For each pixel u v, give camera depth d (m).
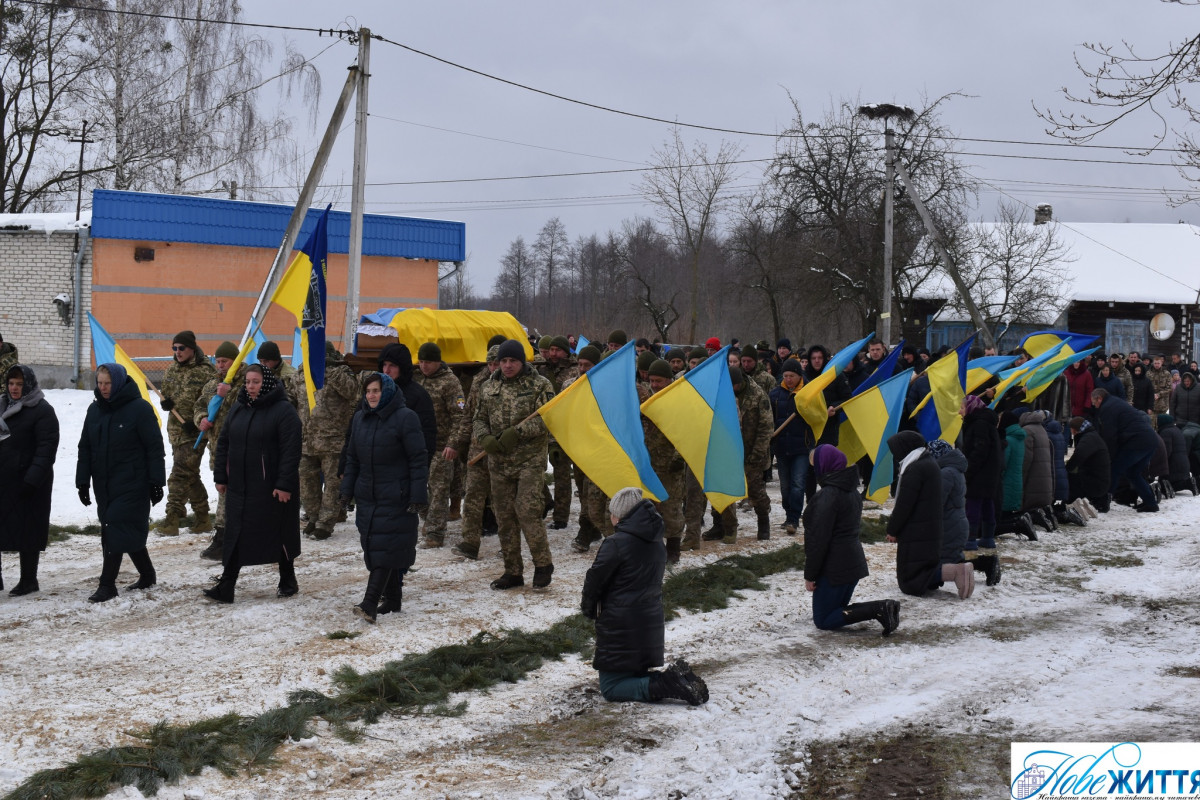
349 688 6.26
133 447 8.09
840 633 8.06
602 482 8.65
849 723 6.09
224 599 8.12
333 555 10.02
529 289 78.50
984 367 13.46
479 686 6.48
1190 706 6.36
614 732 5.82
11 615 7.61
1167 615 8.93
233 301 24.53
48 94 31.66
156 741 5.23
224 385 10.30
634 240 53.97
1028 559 11.15
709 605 8.61
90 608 7.84
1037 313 32.31
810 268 32.75
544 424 8.67
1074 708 6.34
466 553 9.98
